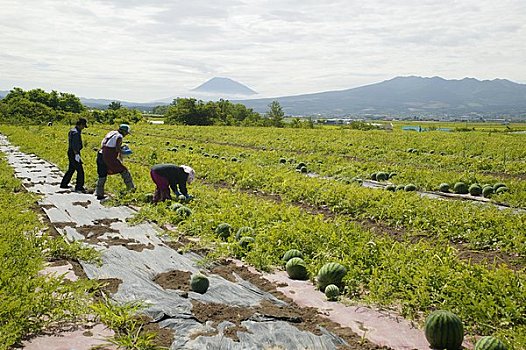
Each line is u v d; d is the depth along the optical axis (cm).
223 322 749
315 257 1045
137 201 1625
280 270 1026
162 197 1571
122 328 729
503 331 718
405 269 923
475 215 1409
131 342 671
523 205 1730
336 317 791
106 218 1421
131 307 774
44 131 5197
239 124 10556
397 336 728
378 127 9544
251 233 1184
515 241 1188
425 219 1385
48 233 1263
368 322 773
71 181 2083
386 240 1152
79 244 1096
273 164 2753
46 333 713
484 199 1895
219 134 5188
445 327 687
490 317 754
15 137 4303
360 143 3941
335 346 691
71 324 741
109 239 1202
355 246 1075
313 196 1738
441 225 1359
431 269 903
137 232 1265
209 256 1059
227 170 2308
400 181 2214
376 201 1585
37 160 2836
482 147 3531
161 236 1225
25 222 1310
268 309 804
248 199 1633
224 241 1191
